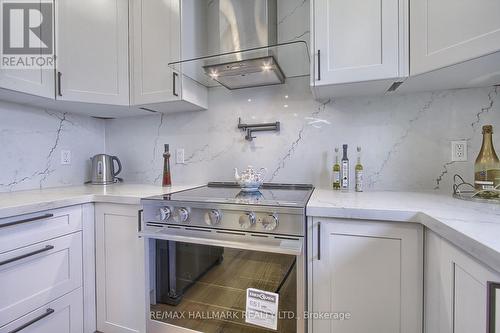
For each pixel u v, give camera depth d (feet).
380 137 4.69
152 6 5.00
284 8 5.15
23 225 3.49
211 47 5.57
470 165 4.23
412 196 3.88
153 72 5.01
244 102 5.53
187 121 5.99
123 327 4.30
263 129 5.34
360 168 4.48
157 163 6.29
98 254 4.46
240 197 3.93
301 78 5.14
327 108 4.98
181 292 3.84
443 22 3.16
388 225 2.97
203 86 5.62
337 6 3.79
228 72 4.62
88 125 6.37
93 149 6.49
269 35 4.71
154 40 4.99
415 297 2.91
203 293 3.71
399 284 2.95
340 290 3.14
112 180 6.16
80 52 4.75
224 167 5.70
